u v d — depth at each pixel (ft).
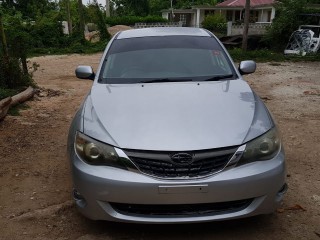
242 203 9.87
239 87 12.53
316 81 34.45
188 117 10.44
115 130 10.14
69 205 12.14
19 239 10.53
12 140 18.45
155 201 9.37
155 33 16.06
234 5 138.62
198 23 143.33
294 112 23.18
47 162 15.80
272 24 64.13
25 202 12.57
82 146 10.24
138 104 11.27
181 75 13.62
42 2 131.44
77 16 113.50
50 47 78.95
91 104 11.75
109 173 9.57
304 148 16.90
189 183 9.22
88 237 10.52
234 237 10.34
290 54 57.82
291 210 11.69
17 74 29.01
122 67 14.12
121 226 10.98
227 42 67.87
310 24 62.44
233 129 10.02
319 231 10.60
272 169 9.75
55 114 23.35
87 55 67.36
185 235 10.47
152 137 9.74
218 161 9.50
